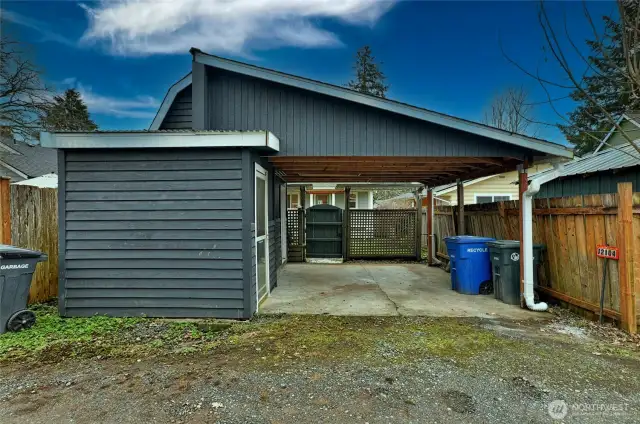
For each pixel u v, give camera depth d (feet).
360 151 17.54
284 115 17.87
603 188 25.45
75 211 15.78
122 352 11.99
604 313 14.32
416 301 18.95
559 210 16.90
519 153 17.65
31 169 55.31
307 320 15.64
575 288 16.12
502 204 21.77
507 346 12.52
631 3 14.94
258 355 11.76
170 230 15.81
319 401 8.95
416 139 17.53
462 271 20.68
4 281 13.39
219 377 10.19
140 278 15.83
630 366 10.83
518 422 8.10
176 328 14.47
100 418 8.20
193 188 15.78
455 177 27.86
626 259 13.17
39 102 42.68
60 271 15.72
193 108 17.74
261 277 18.54
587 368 10.73
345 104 17.63
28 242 17.43
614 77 16.58
